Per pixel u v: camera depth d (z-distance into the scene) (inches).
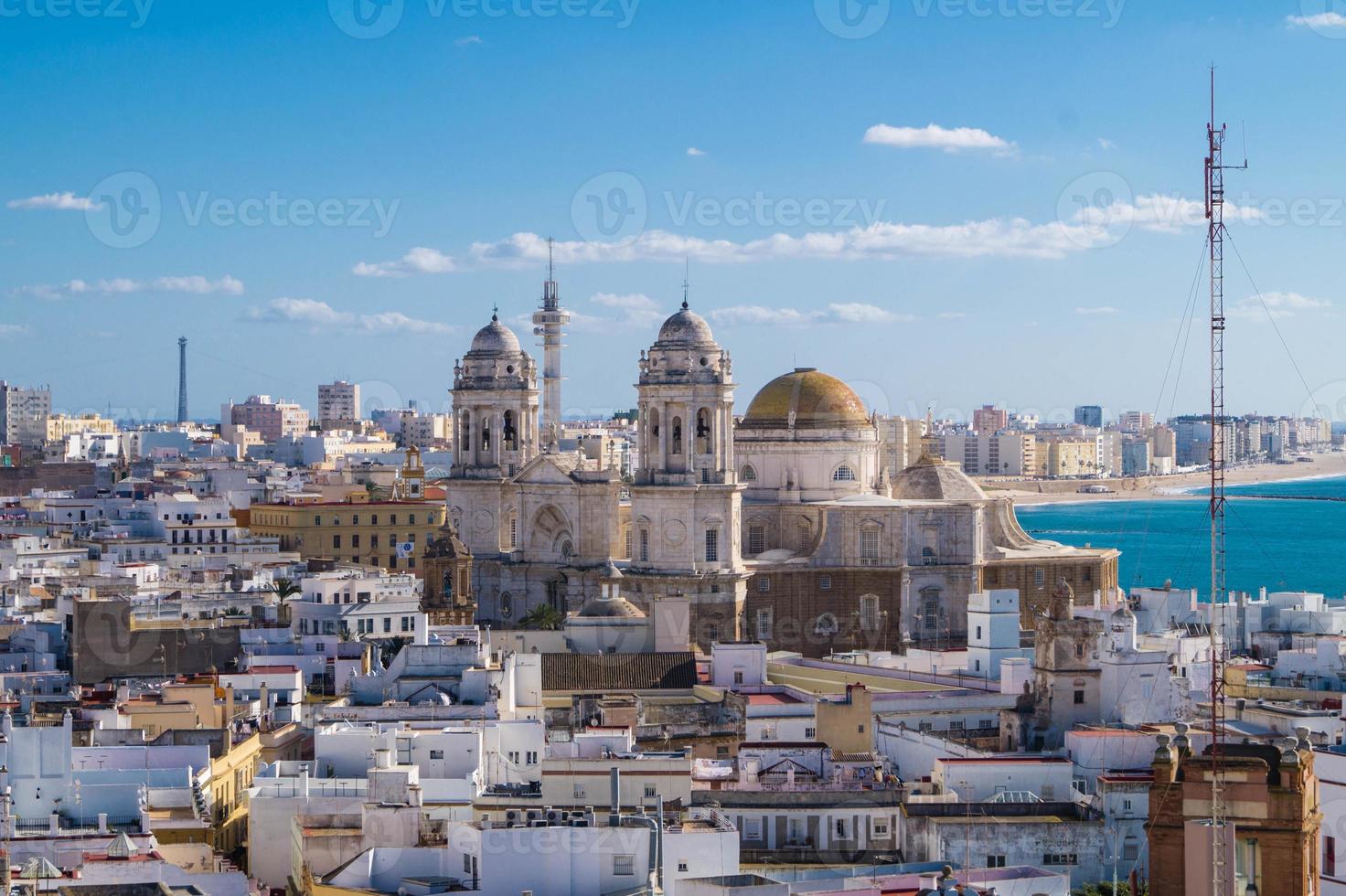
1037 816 6373.0
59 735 6254.9
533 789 6855.3
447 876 5570.9
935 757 7746.1
